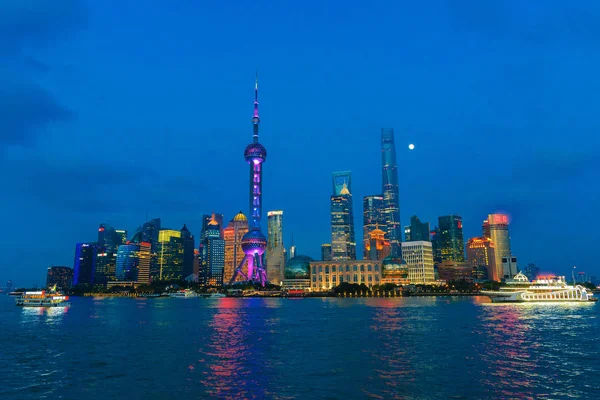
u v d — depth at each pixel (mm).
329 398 58562
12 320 183750
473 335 118375
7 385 66250
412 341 107500
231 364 80188
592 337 113375
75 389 63812
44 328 147750
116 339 116250
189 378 69562
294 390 62188
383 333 124375
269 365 78938
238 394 60656
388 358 84812
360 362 81000
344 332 128000
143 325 156875
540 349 94625
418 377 69125
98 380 68875
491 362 80375
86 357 88562
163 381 67812
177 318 190375
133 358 86938
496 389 62000
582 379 67250
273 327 145000
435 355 87812
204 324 158625
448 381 66562
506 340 108438
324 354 89812
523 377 68688
